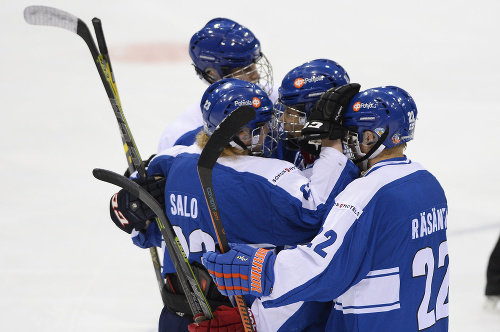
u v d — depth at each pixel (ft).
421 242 24.39
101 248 53.93
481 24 125.39
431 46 115.34
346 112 24.98
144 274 50.37
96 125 83.15
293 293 22.95
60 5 137.28
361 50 114.42
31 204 61.52
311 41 118.93
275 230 24.93
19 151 74.69
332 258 22.62
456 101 91.61
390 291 23.79
